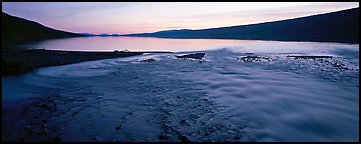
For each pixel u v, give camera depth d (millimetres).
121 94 9047
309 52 25000
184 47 37594
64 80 11750
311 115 6762
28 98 8516
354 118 6551
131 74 13258
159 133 5609
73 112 7035
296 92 9117
